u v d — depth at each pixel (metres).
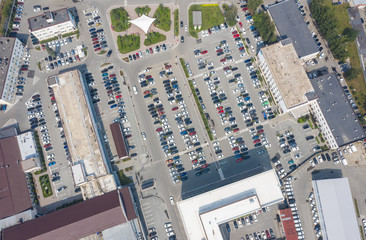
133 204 109.25
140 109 124.81
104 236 106.12
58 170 118.31
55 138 121.75
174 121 123.19
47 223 103.25
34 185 116.12
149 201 115.06
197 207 102.44
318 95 115.94
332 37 125.00
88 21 136.38
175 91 126.00
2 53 123.06
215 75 127.50
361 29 128.25
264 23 127.38
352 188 112.69
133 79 128.50
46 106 125.62
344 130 111.19
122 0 138.62
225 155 118.44
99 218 103.94
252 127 120.75
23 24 137.12
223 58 129.00
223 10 136.75
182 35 133.38
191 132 120.56
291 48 116.56
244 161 117.44
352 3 132.88
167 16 136.12
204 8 137.00
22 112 125.19
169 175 117.12
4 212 108.12
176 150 119.50
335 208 107.50
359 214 110.25
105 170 111.38
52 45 133.62
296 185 113.75
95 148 113.44
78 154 113.38
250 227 110.56
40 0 139.75
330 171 114.50
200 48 131.50
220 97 124.50
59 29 131.25
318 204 109.06
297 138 118.62
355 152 115.62
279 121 120.69
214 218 98.81
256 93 124.50
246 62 127.88
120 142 117.44
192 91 125.31
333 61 126.12
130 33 134.38
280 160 116.81
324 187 109.81
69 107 117.94
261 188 102.62
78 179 108.56
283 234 109.12
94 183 111.31
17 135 118.75
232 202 99.50
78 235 102.88
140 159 119.25
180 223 112.56
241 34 132.38
